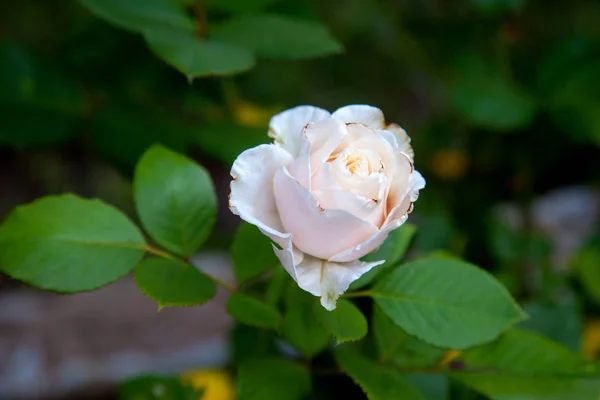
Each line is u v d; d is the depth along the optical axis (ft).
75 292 2.03
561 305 2.40
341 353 2.14
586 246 2.91
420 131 3.47
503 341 2.16
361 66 4.27
